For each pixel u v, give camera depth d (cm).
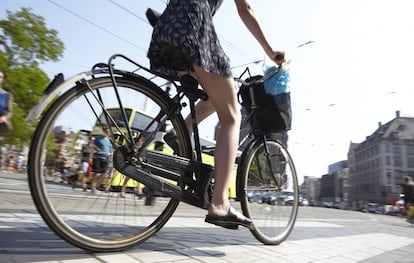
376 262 233
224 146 192
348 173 10781
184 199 197
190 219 392
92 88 171
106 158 178
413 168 8581
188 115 216
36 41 1742
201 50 176
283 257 213
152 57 191
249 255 208
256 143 256
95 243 169
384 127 9231
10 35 1692
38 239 190
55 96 157
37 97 1703
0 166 1497
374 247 309
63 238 161
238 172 242
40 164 156
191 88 204
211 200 192
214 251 209
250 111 255
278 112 248
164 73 194
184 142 204
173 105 198
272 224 262
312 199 12988
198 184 203
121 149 179
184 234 266
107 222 181
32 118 153
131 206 190
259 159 261
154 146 191
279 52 225
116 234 182
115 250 178
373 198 8956
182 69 192
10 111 341
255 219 248
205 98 208
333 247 281
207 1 189
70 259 156
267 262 195
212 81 185
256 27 211
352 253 260
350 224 635
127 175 181
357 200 9850
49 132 158
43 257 155
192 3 181
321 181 12625
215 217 188
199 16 180
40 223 241
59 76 161
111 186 181
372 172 9181
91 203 175
